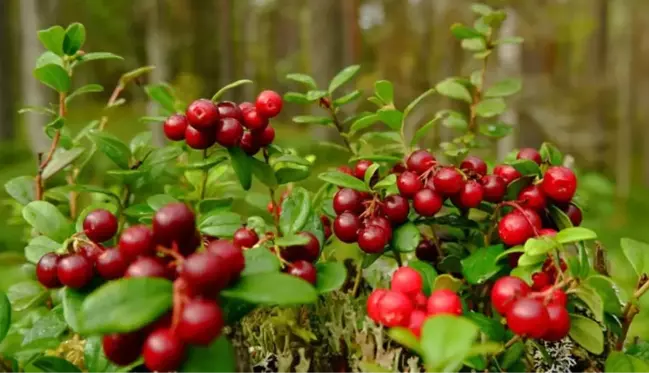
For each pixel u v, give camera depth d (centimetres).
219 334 25
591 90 279
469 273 31
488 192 32
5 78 237
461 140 39
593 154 270
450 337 25
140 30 348
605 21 278
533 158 33
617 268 50
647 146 268
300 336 32
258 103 32
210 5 321
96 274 28
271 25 412
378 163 34
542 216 33
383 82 36
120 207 34
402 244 32
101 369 29
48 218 31
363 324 32
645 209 183
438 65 212
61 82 34
